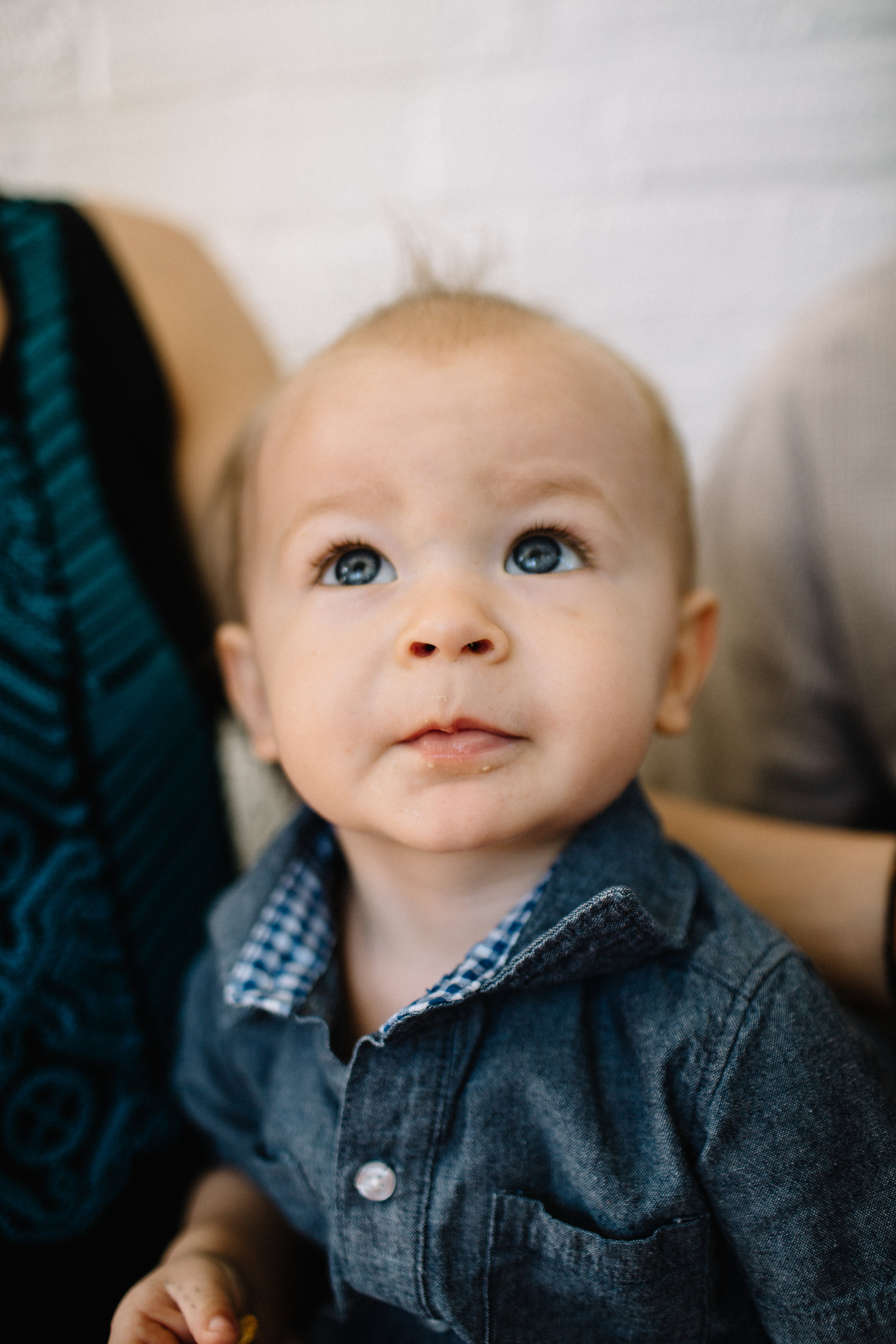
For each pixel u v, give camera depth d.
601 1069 0.44
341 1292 0.46
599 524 0.46
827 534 0.73
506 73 1.02
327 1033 0.48
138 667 0.65
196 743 0.68
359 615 0.46
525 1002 0.45
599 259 1.05
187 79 1.05
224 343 0.84
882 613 0.70
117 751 0.61
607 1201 0.41
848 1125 0.42
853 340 0.73
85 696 0.60
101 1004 0.55
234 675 0.60
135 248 0.80
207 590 0.75
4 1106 0.50
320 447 0.48
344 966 0.55
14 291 0.68
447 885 0.49
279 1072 0.52
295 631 0.48
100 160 1.08
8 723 0.56
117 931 0.57
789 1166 0.41
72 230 0.75
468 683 0.42
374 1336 0.49
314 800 0.46
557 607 0.44
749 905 0.54
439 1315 0.43
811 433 0.74
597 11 1.00
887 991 0.55
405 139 1.04
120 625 0.65
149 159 1.07
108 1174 0.53
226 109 1.05
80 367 0.70
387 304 0.62
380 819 0.44
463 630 0.41
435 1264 0.42
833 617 0.73
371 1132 0.44
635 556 0.48
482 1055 0.45
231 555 0.64
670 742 0.94
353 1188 0.44
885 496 0.70
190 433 0.78
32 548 0.61
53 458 0.65
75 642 0.61
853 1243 0.41
